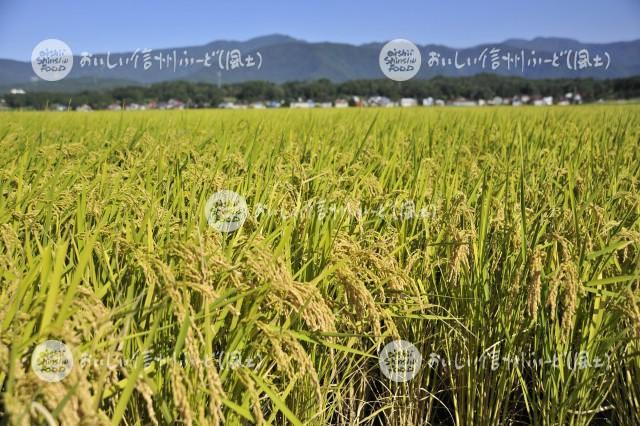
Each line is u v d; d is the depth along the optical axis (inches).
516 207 53.1
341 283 38.2
